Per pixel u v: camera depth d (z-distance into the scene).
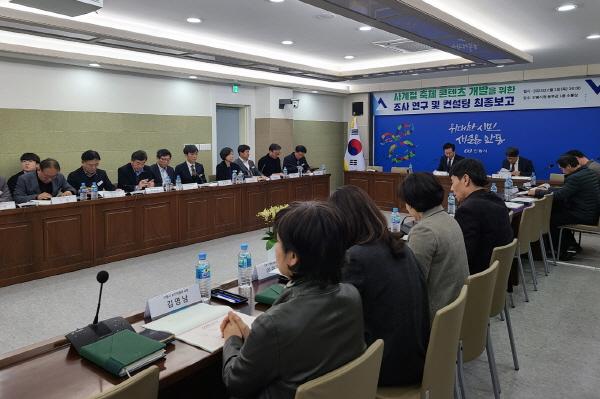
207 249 5.76
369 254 1.66
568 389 2.58
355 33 5.81
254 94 9.05
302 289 1.27
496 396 2.41
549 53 6.74
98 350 1.45
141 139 7.24
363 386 1.24
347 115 10.91
